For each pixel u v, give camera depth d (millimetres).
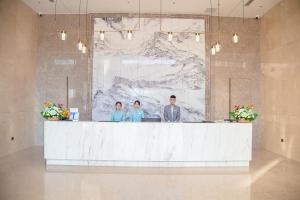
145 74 10539
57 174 6391
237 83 10836
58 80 10719
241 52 10852
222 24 10797
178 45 10594
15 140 9141
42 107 10680
